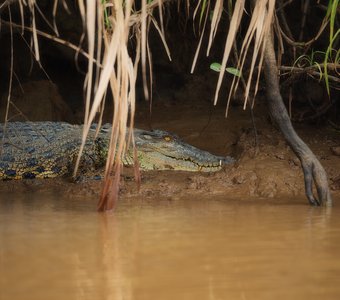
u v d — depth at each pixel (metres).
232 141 18.20
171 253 6.95
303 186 12.90
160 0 10.20
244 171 13.53
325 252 6.95
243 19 21.78
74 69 25.23
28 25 22.50
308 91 19.20
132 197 12.50
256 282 5.69
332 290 5.42
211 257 6.72
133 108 9.54
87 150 16.38
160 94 24.70
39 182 15.33
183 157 16.00
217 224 8.98
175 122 20.41
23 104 21.00
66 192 13.34
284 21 16.47
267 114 19.86
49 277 5.93
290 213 10.16
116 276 5.95
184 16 23.33
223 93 23.23
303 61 16.88
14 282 5.77
